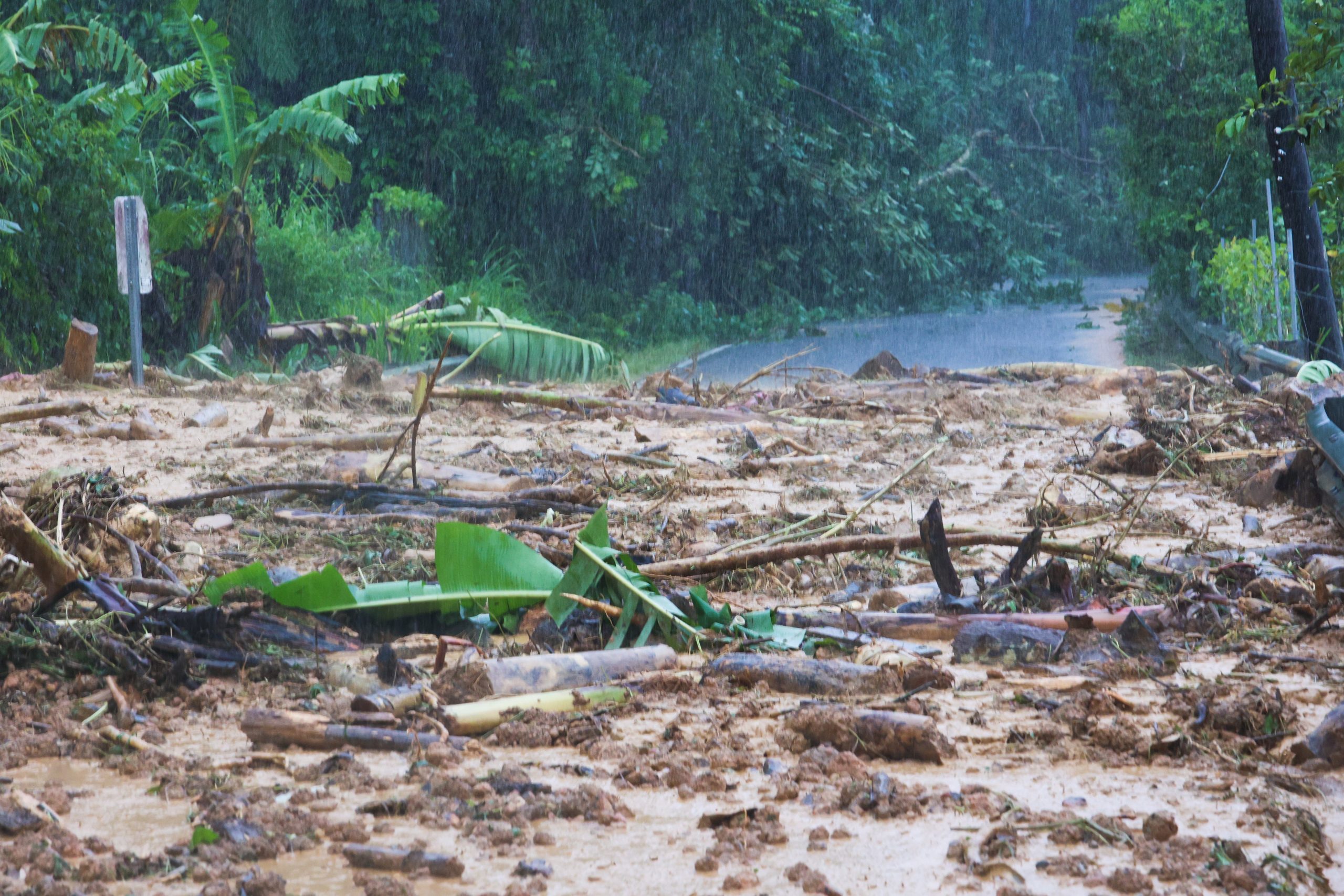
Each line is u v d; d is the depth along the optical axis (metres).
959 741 3.87
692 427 12.72
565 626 5.01
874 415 13.54
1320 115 11.93
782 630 5.02
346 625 5.08
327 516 7.11
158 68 24.22
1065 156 55.94
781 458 10.29
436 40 30.86
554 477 8.88
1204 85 25.86
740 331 34.12
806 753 3.69
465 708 4.01
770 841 3.11
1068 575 5.46
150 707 4.15
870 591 5.78
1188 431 10.30
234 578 4.85
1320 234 17.02
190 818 3.25
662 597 5.05
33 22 19.14
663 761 3.64
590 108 31.11
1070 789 3.48
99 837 3.13
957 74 52.84
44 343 17.42
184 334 18.97
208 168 23.88
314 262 22.55
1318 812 3.36
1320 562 6.05
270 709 3.98
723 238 37.44
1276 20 16.64
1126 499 7.50
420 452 10.12
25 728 3.92
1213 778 3.57
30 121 17.31
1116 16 28.19
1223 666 4.72
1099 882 2.86
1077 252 54.38
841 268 39.22
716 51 33.06
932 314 40.25
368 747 3.80
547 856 3.03
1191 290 25.88
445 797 3.38
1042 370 16.78
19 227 16.06
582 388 17.58
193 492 8.17
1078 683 4.42
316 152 20.06
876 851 3.05
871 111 41.75
